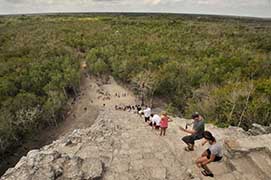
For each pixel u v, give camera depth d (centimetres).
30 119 3638
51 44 6850
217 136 1265
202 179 872
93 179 852
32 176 824
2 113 3400
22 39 7456
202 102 2923
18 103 3719
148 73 4888
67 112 4547
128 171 931
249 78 3775
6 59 5497
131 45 6769
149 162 995
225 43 6881
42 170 846
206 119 2481
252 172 880
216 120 2377
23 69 4903
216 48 6156
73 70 5272
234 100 2414
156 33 8525
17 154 3394
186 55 5703
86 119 4206
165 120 1279
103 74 6203
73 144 1168
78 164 901
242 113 2227
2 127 3244
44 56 5791
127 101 4884
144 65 5338
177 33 8562
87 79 6034
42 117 3953
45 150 1080
